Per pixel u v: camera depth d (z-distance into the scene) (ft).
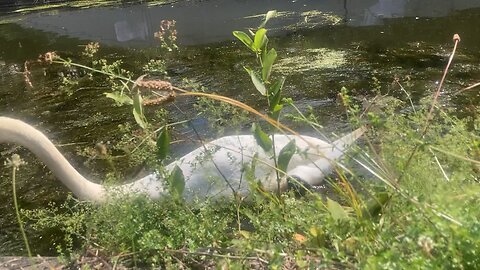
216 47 19.97
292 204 5.58
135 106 5.76
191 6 29.63
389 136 6.02
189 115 12.18
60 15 30.89
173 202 5.82
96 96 15.64
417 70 15.10
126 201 5.98
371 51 17.51
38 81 17.60
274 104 5.52
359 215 4.54
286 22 23.22
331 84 14.52
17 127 8.07
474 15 21.07
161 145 5.72
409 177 4.86
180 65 17.89
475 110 9.80
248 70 5.54
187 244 5.16
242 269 4.49
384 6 24.32
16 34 26.40
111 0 33.94
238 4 28.96
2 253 7.98
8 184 10.44
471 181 5.14
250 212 5.69
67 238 6.56
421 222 3.82
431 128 6.41
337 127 11.30
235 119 7.26
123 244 5.32
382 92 13.46
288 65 16.67
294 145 5.48
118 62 8.82
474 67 15.02
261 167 7.57
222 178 7.59
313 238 4.66
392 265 3.51
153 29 24.88
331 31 20.76
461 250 3.47
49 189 10.13
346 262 3.99
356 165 6.61
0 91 16.79
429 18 21.31
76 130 13.11
